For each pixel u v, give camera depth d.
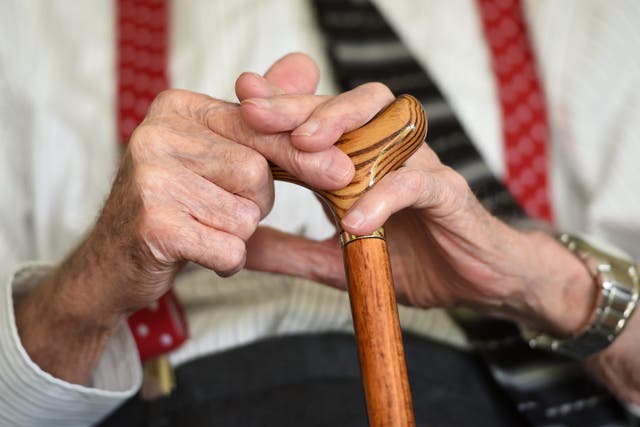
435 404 1.02
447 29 1.27
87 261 0.79
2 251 1.10
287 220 1.13
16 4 1.21
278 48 1.22
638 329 0.98
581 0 1.25
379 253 0.65
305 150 0.67
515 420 1.06
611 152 1.20
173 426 0.97
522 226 1.12
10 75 1.19
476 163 1.16
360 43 1.22
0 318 0.86
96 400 0.89
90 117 1.19
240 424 0.96
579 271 0.96
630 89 1.22
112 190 0.75
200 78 1.21
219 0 1.24
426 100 1.20
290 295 1.03
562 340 1.00
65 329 0.85
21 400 0.86
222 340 1.02
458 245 0.83
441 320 1.07
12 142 1.17
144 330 0.99
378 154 0.68
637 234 1.18
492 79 1.25
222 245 0.70
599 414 1.06
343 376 1.00
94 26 1.23
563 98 1.24
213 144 0.71
